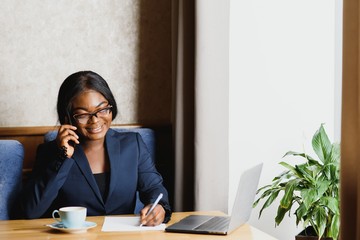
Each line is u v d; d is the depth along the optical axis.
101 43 3.06
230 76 3.04
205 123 2.80
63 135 2.25
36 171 2.39
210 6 2.79
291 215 3.13
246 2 3.04
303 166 2.71
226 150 2.85
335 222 2.52
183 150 2.90
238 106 3.05
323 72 3.16
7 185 2.56
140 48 3.12
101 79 2.38
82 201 2.36
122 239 1.87
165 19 3.14
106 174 2.42
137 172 2.50
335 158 2.67
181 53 2.88
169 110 3.16
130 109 3.11
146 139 2.88
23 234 1.94
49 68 3.01
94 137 2.33
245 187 1.95
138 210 2.74
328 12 3.16
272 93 3.10
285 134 3.13
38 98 3.01
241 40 3.04
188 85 2.89
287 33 3.11
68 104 2.33
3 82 2.96
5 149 2.58
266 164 3.11
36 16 2.99
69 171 2.36
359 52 1.66
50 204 2.30
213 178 2.82
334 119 3.17
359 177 1.65
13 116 2.98
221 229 1.96
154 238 1.88
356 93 1.69
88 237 1.90
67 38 3.03
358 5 1.68
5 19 2.95
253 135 3.08
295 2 3.11
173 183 2.95
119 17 3.08
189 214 2.29
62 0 3.01
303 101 3.14
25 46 2.98
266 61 3.09
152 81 3.14
